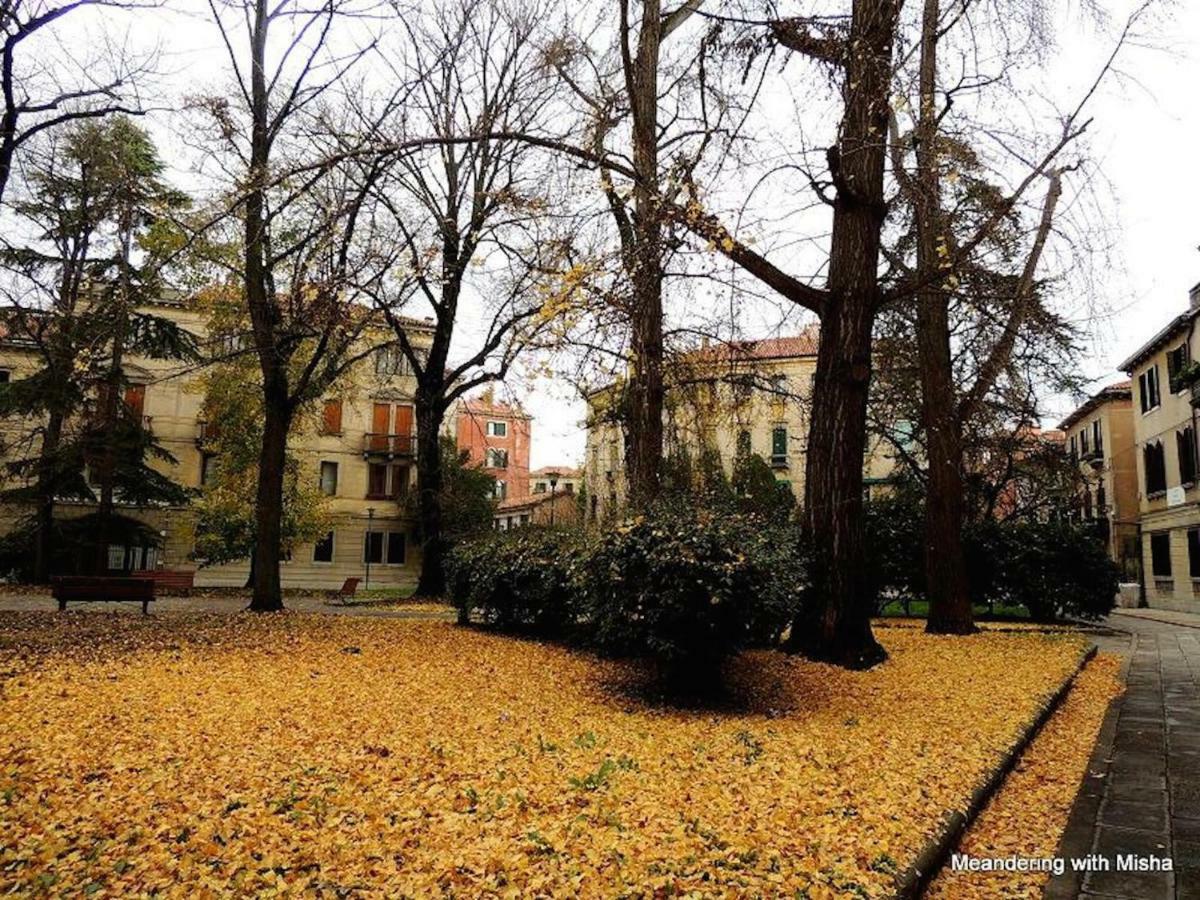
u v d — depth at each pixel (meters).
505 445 69.44
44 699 6.79
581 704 7.48
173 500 26.83
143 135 18.05
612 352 9.78
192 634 11.31
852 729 6.36
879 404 19.47
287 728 6.11
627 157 9.63
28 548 25.80
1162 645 14.37
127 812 4.22
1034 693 7.98
